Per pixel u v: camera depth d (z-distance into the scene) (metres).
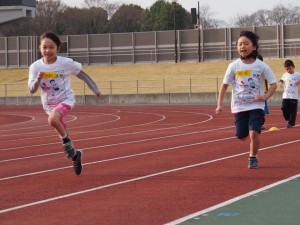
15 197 10.30
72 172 13.17
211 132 23.33
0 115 42.28
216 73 71.19
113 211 8.94
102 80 73.94
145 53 80.81
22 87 73.88
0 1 88.75
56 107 11.34
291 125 23.95
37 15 109.25
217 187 10.74
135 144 19.39
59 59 11.45
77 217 8.59
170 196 10.01
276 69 69.50
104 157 15.91
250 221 8.00
